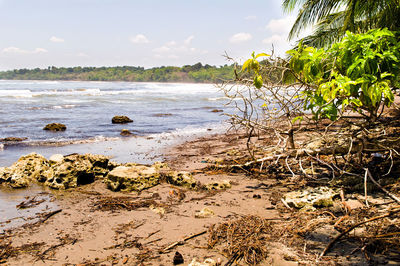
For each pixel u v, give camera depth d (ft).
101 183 17.75
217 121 50.80
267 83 14.12
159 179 17.85
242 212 12.82
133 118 53.11
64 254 9.83
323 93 11.81
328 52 12.52
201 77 553.64
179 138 34.42
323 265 8.42
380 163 14.97
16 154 25.22
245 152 24.89
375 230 9.59
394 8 23.20
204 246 10.11
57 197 15.33
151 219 12.45
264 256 9.22
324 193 13.16
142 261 9.32
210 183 16.34
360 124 13.10
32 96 107.65
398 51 11.98
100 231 11.44
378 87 10.90
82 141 31.63
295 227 10.87
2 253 9.91
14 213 13.24
